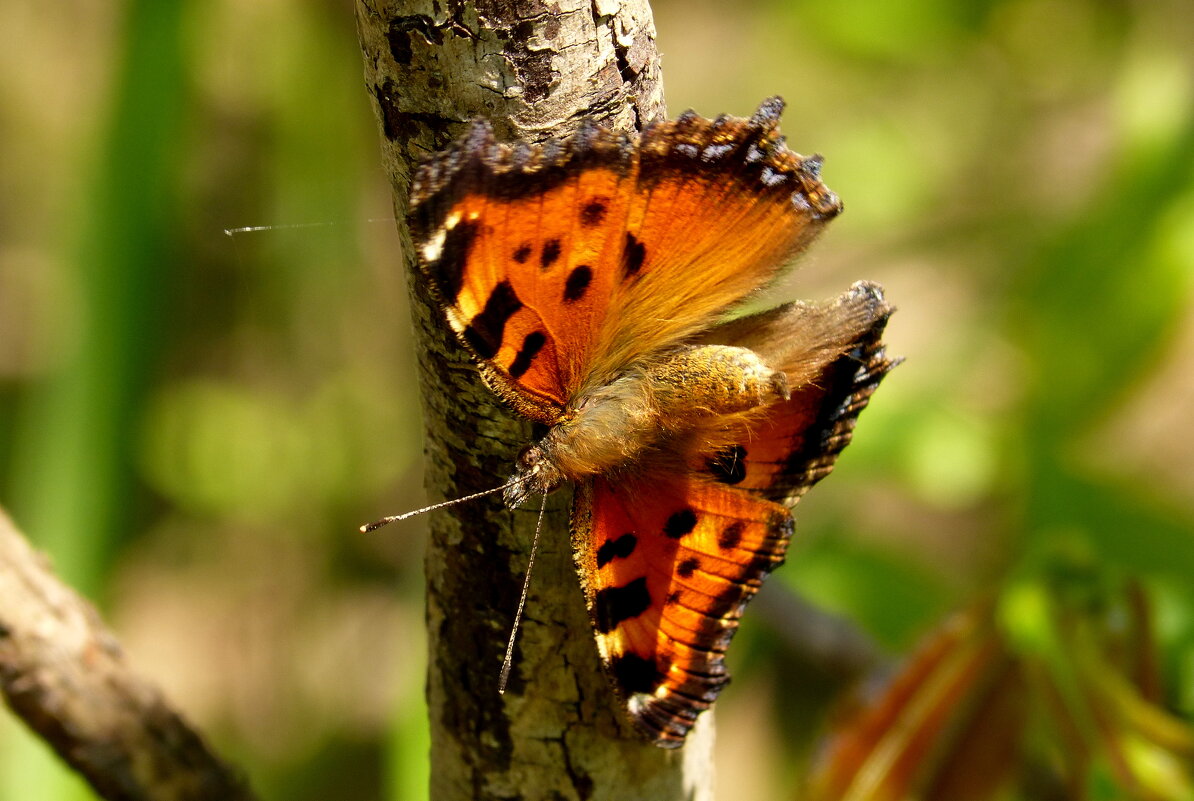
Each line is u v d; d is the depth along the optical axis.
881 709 0.66
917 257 0.90
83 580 0.69
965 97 0.91
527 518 0.59
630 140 0.58
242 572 0.89
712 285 0.61
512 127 0.58
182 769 0.61
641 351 0.62
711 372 0.61
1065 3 0.85
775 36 0.93
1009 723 0.65
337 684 0.89
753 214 0.61
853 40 0.88
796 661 0.79
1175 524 0.69
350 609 0.90
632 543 0.61
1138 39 0.79
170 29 0.70
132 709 0.61
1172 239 0.71
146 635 0.89
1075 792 0.65
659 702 0.60
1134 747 0.64
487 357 0.59
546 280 0.61
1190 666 0.66
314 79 0.81
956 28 0.86
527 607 0.60
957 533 0.86
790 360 0.62
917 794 0.65
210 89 0.79
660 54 0.59
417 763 0.69
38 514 0.69
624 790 0.61
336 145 0.83
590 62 0.58
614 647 0.60
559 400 0.62
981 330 0.78
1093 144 0.90
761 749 0.85
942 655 0.65
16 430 0.94
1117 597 0.65
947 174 0.91
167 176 0.70
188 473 0.86
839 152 0.92
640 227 0.61
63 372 0.69
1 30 0.96
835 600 0.72
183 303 0.80
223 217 0.82
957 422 0.73
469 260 0.59
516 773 0.61
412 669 0.70
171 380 0.83
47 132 0.98
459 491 0.60
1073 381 0.71
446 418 0.59
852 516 0.74
